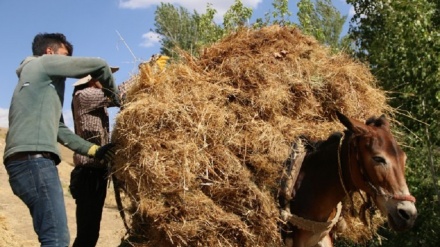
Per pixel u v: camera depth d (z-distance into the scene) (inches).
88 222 205.8
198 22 444.1
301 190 172.7
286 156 173.3
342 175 164.4
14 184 146.5
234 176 162.6
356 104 197.6
